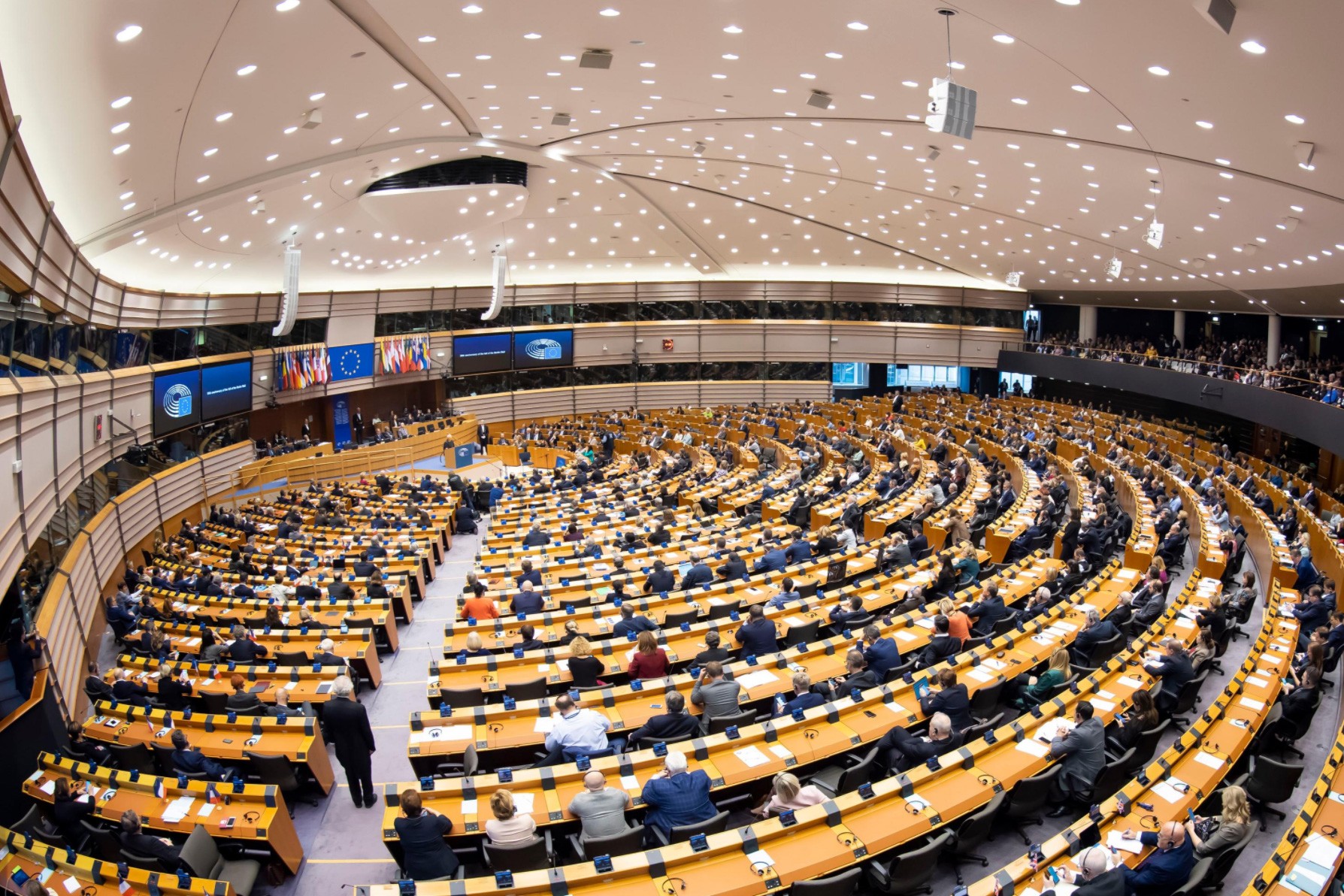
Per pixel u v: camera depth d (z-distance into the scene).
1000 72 16.00
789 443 40.78
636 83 21.03
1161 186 21.27
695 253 46.88
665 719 10.86
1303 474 34.34
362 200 30.03
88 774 11.20
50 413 16.48
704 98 21.94
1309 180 17.19
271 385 36.84
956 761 9.95
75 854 9.45
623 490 29.08
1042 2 12.32
